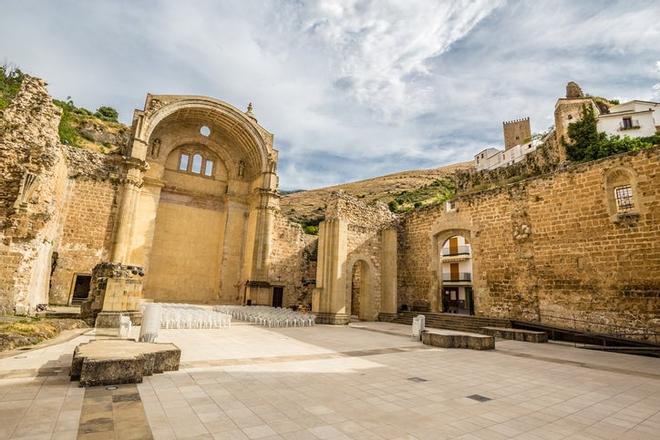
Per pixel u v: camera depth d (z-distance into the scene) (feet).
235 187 101.14
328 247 70.95
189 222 95.25
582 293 54.34
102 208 76.23
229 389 19.71
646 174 49.73
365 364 28.76
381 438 13.93
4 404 15.78
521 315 61.77
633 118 105.60
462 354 36.14
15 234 44.06
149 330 30.81
